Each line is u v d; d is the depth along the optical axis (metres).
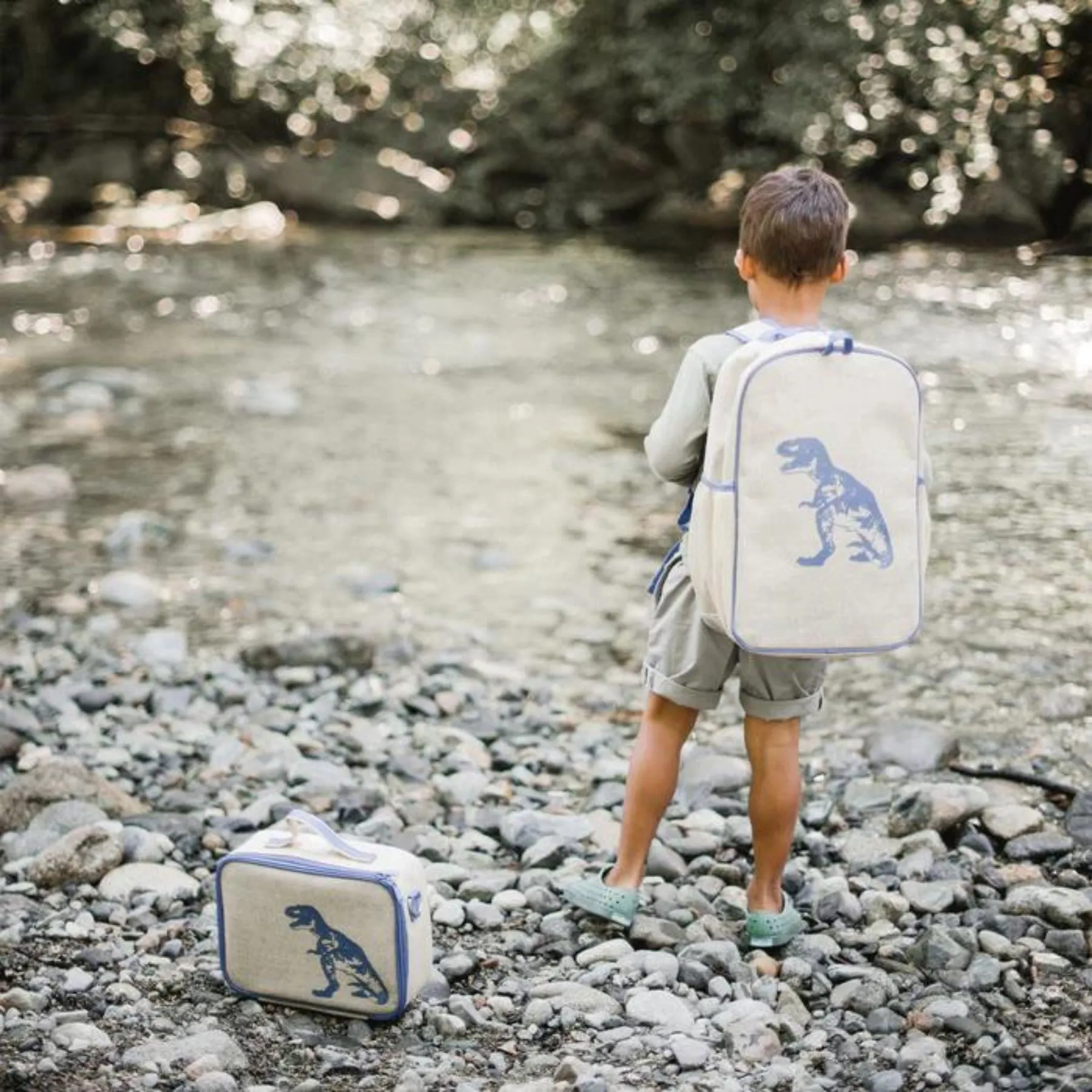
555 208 16.28
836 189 2.97
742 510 2.74
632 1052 2.73
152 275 12.77
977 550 5.93
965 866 3.50
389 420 8.24
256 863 2.86
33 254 13.87
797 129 14.05
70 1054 2.70
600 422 8.16
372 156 17.00
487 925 3.24
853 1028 2.82
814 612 2.77
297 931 2.86
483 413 8.38
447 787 4.00
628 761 4.22
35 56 17.45
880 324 9.55
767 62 14.98
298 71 17.47
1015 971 2.95
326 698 4.67
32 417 8.25
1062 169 12.44
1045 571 5.70
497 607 5.59
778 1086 2.62
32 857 3.55
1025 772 4.05
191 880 3.43
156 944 3.15
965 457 6.98
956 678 4.79
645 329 10.48
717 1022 2.82
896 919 3.25
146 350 9.88
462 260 13.77
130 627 5.36
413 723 4.55
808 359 2.73
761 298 3.01
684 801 3.93
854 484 2.75
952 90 12.47
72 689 4.70
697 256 13.82
